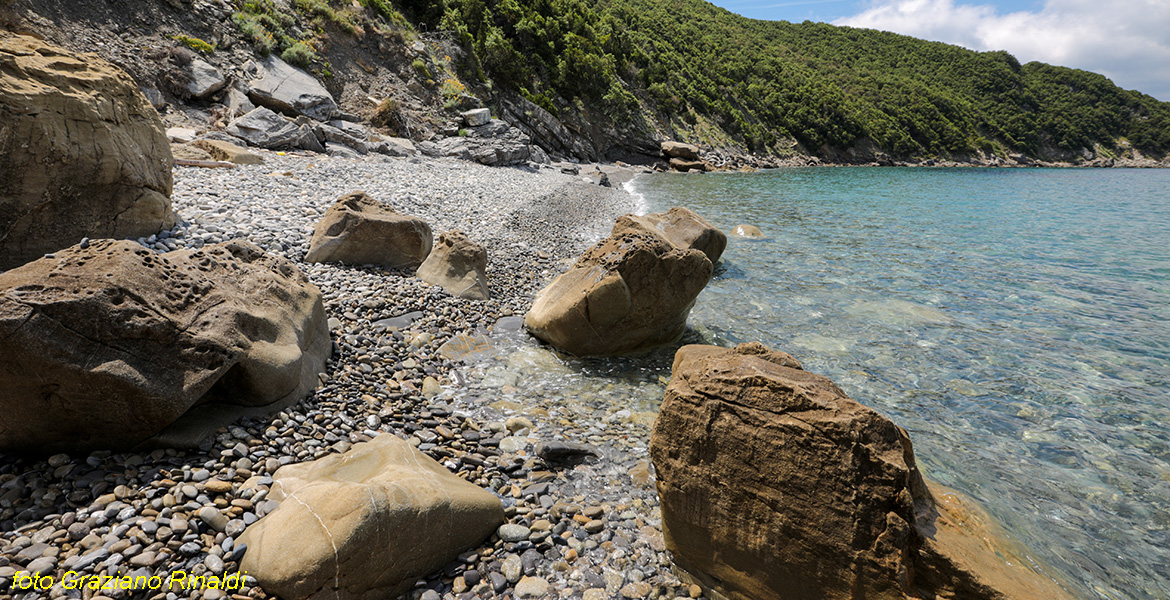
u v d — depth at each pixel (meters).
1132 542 4.95
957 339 9.77
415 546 4.05
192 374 4.96
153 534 3.94
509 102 46.88
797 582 3.93
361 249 10.70
